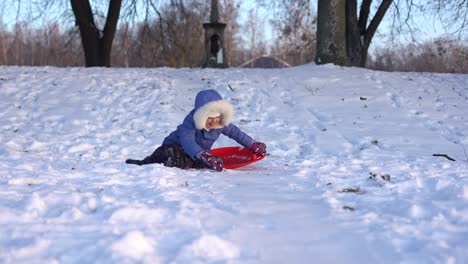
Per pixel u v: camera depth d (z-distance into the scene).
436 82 13.95
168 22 25.33
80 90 12.98
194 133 5.61
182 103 11.97
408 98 12.09
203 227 2.90
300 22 25.09
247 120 10.64
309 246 2.64
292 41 48.56
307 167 5.85
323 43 15.62
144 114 11.16
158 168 5.06
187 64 33.59
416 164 6.18
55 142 8.88
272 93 12.59
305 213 3.30
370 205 3.51
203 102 5.49
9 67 15.97
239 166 5.80
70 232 2.72
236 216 3.19
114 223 2.92
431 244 2.60
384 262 2.41
